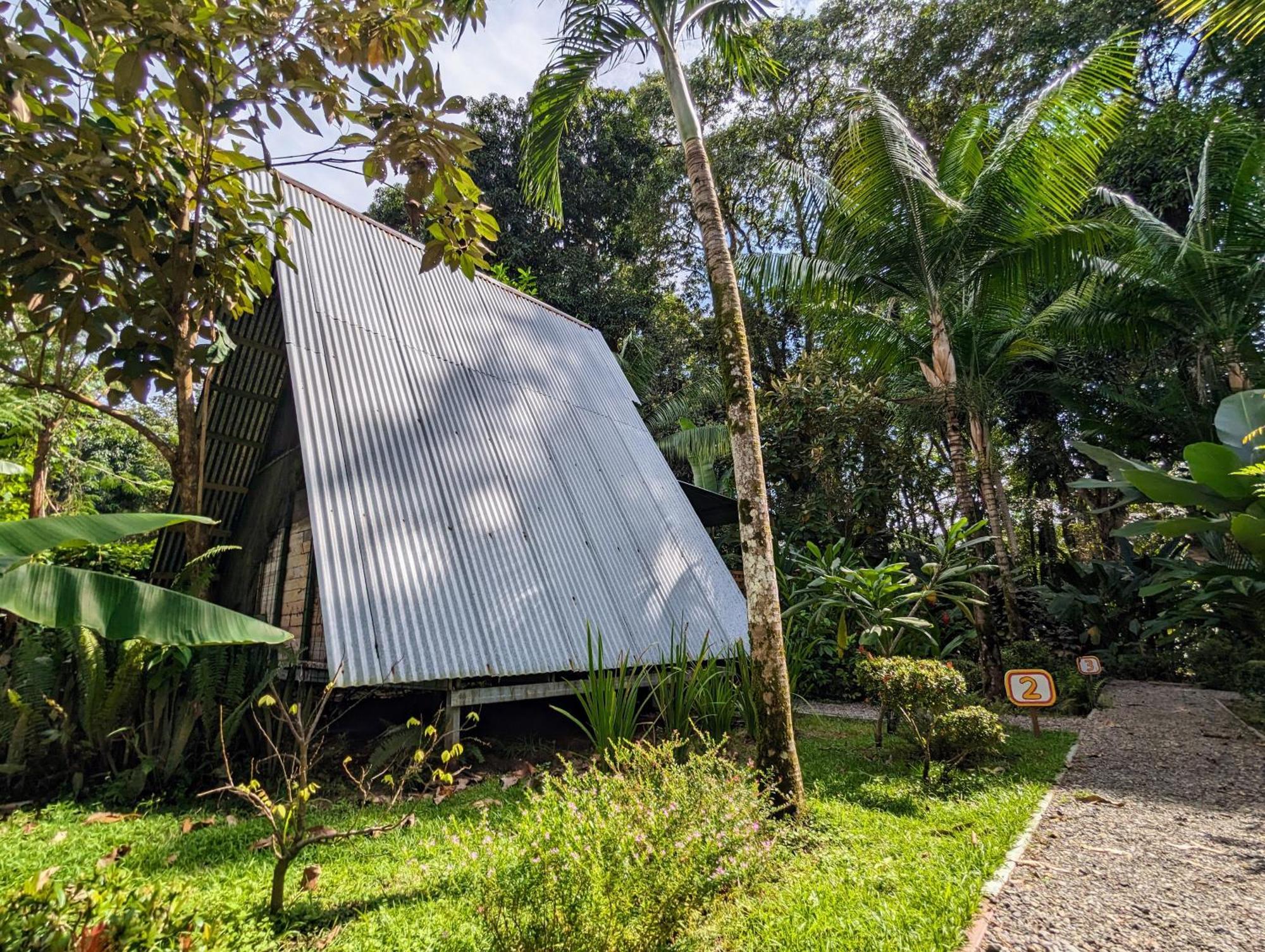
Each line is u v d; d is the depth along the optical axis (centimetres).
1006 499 1786
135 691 474
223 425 795
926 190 898
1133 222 1202
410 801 458
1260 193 1048
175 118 523
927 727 532
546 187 646
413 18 482
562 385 938
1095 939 255
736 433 454
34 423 859
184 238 551
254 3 445
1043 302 1364
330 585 506
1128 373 1409
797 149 2052
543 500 734
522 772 532
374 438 629
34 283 466
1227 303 1101
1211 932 260
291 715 356
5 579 271
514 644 580
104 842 363
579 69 586
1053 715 827
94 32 397
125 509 1720
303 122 452
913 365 1162
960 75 1769
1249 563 874
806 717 833
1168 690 973
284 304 652
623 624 686
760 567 430
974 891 292
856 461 1344
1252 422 830
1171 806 434
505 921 224
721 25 621
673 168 2130
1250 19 442
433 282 872
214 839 373
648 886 236
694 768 329
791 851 352
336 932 264
